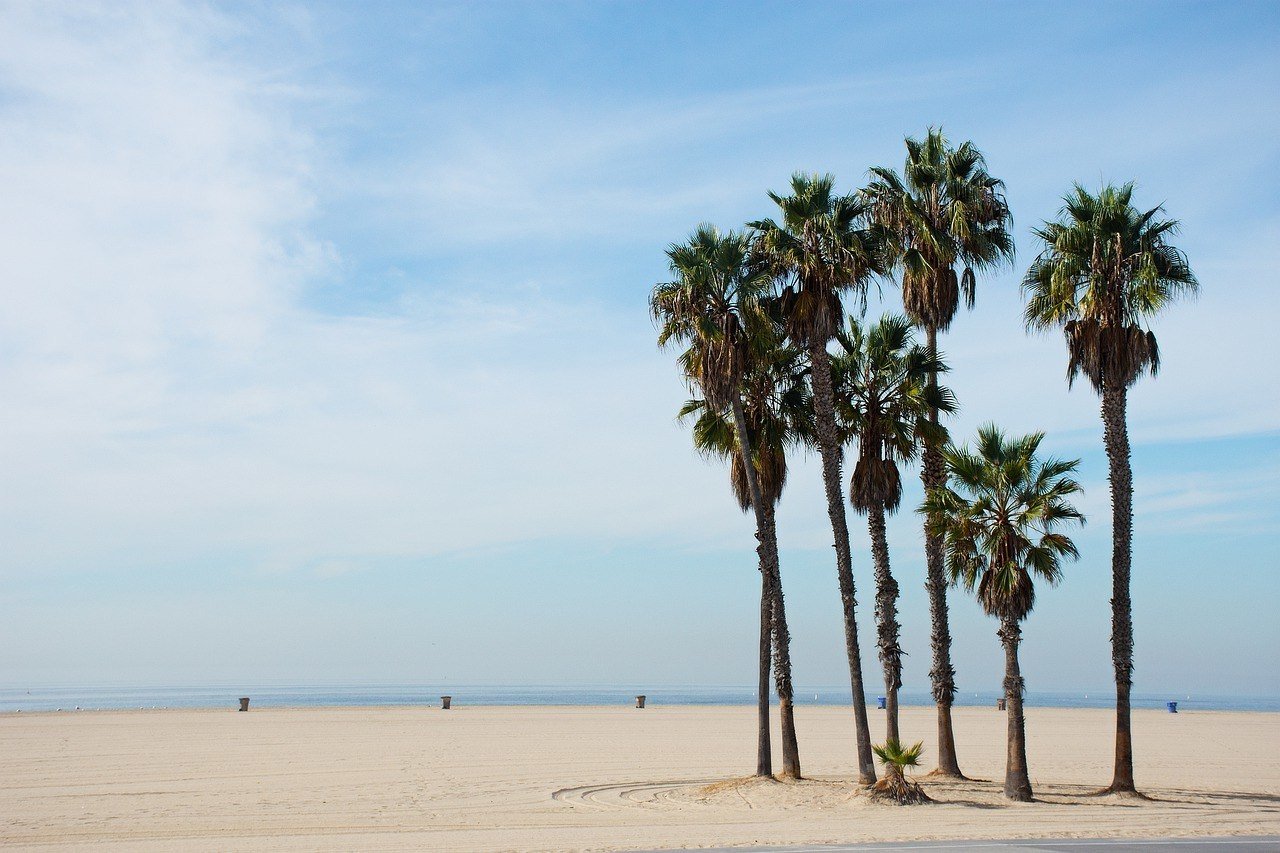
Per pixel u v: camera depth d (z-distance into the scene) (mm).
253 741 37719
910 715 60312
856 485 25922
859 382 26438
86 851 15188
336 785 25344
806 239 24078
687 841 15969
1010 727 22672
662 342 25375
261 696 188625
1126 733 23266
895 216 26297
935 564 26906
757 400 26469
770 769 25031
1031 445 22766
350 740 38844
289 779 26484
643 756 33719
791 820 19484
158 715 54125
